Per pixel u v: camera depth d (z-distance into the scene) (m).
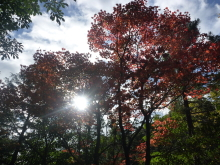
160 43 10.15
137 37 10.26
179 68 8.91
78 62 11.85
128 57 10.18
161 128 11.62
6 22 5.57
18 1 5.08
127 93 9.61
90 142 12.06
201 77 8.84
